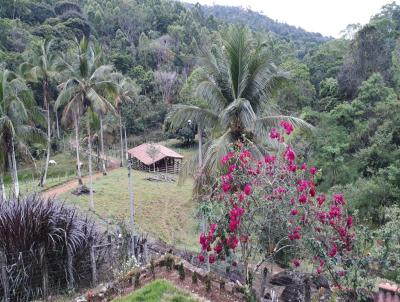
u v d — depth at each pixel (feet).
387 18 146.10
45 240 27.84
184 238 54.44
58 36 169.17
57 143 132.57
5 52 134.10
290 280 26.94
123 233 33.60
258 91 38.34
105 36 216.54
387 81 104.42
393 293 21.47
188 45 221.87
